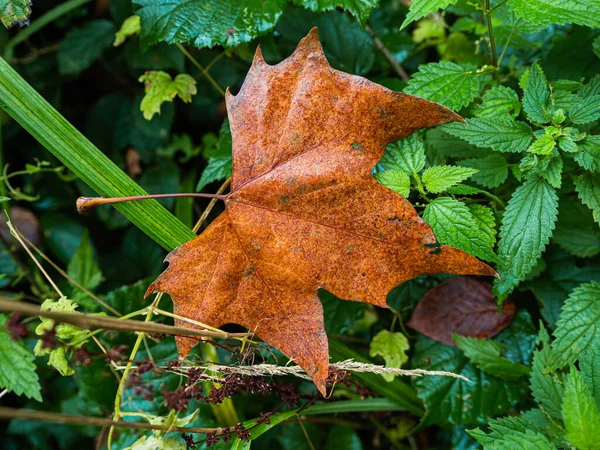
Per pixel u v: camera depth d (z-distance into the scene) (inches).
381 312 23.8
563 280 21.6
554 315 21.2
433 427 24.5
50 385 25.2
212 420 21.5
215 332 17.8
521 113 19.8
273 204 17.8
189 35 20.2
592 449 16.4
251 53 22.6
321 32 23.3
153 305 18.2
